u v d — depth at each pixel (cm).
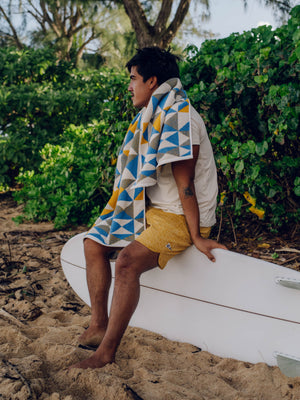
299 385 188
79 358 207
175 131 201
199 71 365
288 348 199
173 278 229
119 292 200
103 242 218
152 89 220
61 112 783
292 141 339
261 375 194
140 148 217
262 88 325
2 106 736
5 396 175
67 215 486
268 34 331
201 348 226
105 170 463
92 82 841
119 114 444
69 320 265
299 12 317
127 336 233
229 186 357
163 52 222
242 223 406
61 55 1398
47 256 397
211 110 350
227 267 211
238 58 337
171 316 234
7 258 390
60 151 566
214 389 188
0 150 699
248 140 338
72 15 1412
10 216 579
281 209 354
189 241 215
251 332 209
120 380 185
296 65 304
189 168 201
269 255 344
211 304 220
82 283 278
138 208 214
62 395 178
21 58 828
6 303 292
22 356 213
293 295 196
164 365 209
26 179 562
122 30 1343
